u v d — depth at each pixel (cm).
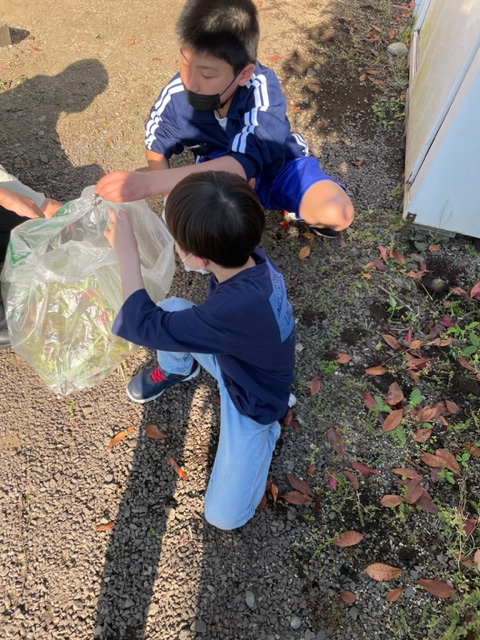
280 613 153
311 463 180
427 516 171
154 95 296
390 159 278
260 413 154
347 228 246
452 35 233
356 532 165
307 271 231
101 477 176
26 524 166
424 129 238
